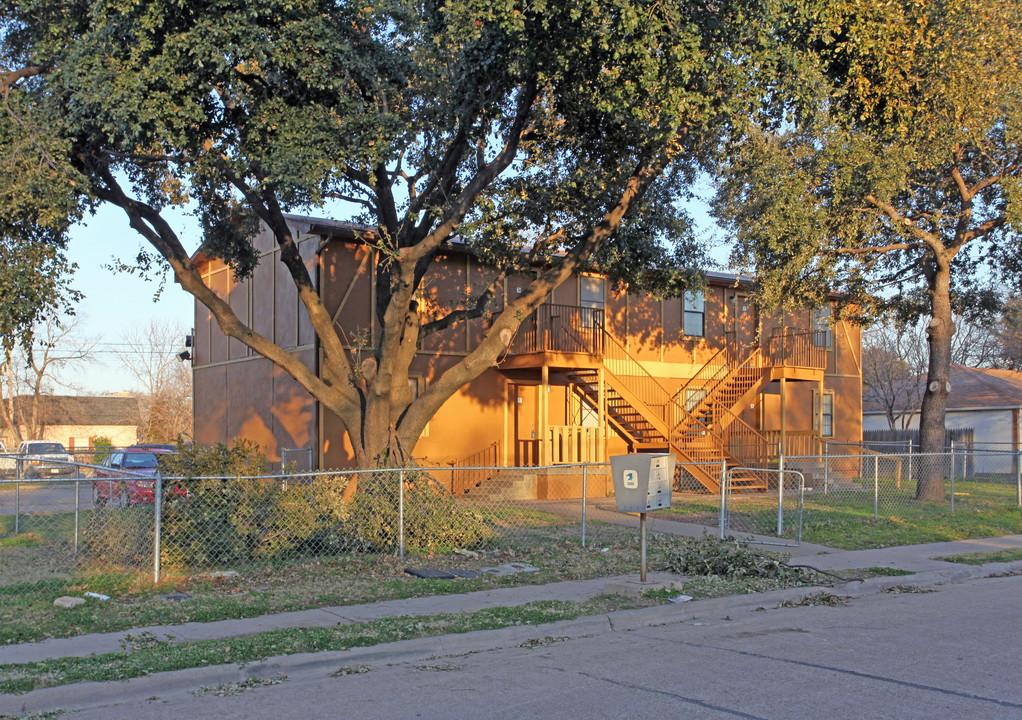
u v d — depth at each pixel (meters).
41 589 9.53
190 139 12.54
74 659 6.81
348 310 21.30
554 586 10.27
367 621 8.28
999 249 21.62
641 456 10.34
